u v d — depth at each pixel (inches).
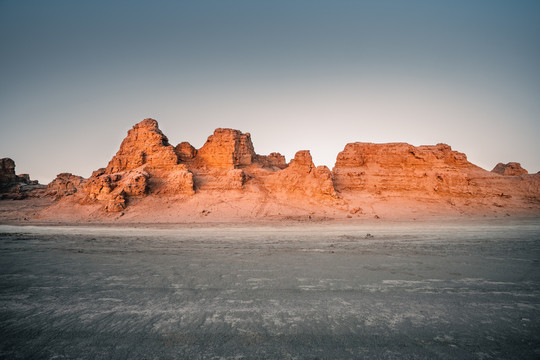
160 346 217.5
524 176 2343.8
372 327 249.6
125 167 2388.0
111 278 412.2
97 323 259.1
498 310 287.9
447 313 280.2
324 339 228.1
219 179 2269.9
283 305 303.4
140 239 927.7
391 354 204.7
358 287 365.1
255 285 375.2
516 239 866.8
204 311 287.3
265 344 220.4
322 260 545.0
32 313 282.5
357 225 1465.3
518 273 434.6
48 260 552.4
